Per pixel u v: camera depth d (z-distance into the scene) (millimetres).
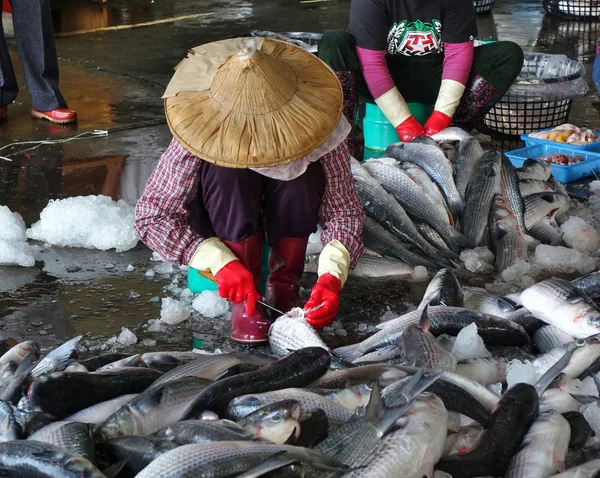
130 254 4062
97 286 3705
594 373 2672
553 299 2984
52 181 5012
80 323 3375
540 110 5754
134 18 10781
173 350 3186
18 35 6086
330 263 3131
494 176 4086
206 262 3080
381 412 2057
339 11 11352
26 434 2256
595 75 6418
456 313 2986
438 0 5074
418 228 3994
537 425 2209
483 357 2766
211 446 1949
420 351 2656
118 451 2104
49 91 6223
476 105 5402
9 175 5109
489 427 2217
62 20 10531
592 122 6305
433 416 2092
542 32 9883
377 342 2980
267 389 2379
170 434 2125
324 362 2480
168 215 3102
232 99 2752
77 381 2377
